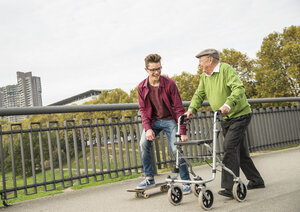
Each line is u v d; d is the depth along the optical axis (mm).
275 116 6871
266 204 2678
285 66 31422
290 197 2836
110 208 2959
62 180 3850
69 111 3859
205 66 3154
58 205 3232
